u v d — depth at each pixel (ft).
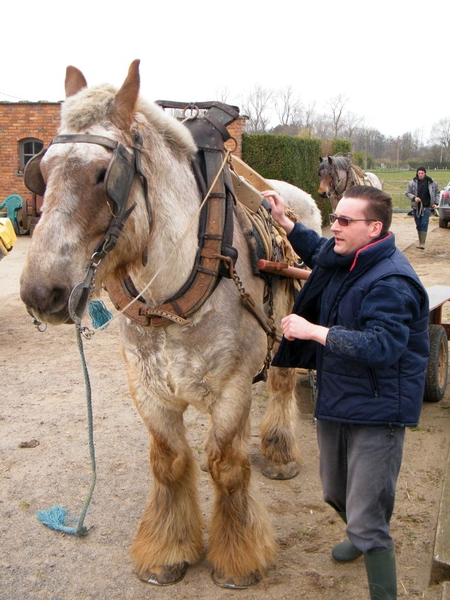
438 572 9.20
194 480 10.10
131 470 12.97
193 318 8.34
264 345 9.51
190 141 8.56
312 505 11.67
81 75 8.27
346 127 156.97
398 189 110.22
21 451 13.74
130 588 9.40
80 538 10.64
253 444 14.20
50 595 9.24
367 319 7.50
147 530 9.84
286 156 50.26
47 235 6.60
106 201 6.91
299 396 16.78
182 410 9.38
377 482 7.79
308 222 17.42
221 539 9.50
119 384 17.97
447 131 182.60
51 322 6.74
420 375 7.89
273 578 9.55
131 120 7.27
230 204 9.00
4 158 55.42
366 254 7.79
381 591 8.01
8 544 10.46
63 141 6.91
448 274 35.09
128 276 8.44
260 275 9.81
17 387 17.72
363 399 7.71
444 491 10.91
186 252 8.23
